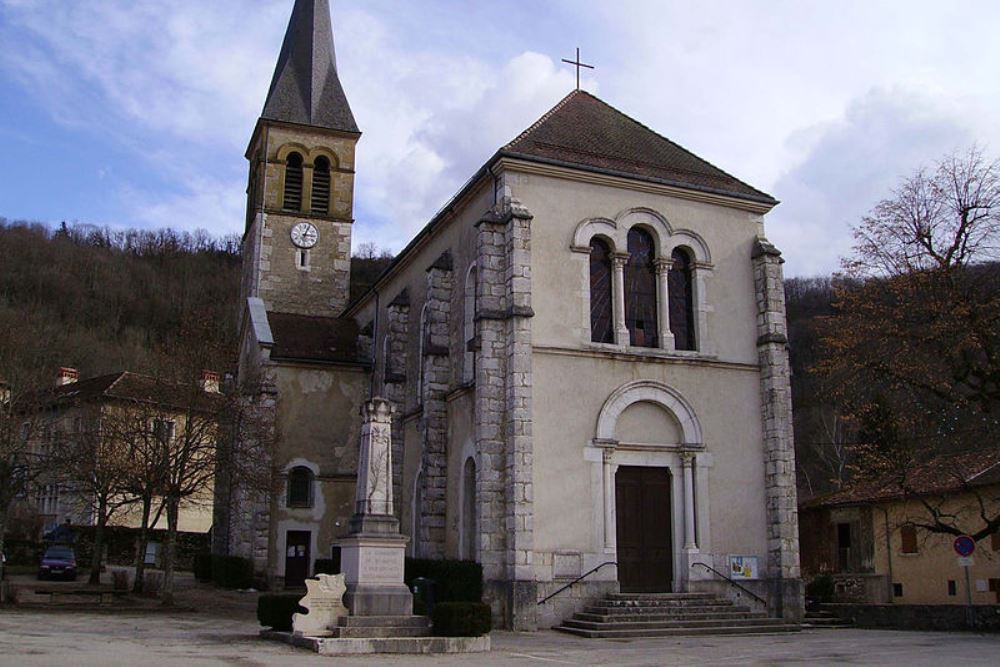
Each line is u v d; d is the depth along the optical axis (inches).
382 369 1396.4
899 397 1140.5
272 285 1679.4
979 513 1201.4
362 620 661.9
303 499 1396.4
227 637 719.1
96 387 1943.9
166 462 1099.3
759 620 916.0
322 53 1835.6
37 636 685.3
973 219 1066.1
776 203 1086.4
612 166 1029.2
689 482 978.7
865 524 1393.9
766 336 1040.2
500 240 959.0
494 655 652.7
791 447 1015.6
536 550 897.5
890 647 738.2
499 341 935.0
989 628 912.9
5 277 3403.1
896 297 1097.4
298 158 1759.4
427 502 1047.6
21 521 1833.2
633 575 944.9
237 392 1201.4
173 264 4146.2
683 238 1044.5
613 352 975.0
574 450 936.3
